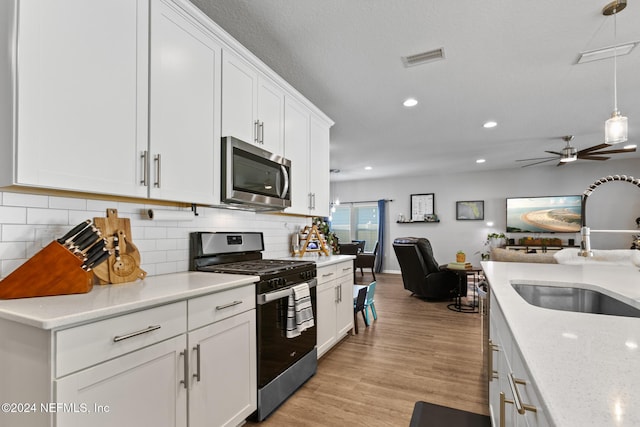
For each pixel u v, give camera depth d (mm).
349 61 2703
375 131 4559
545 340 755
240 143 2191
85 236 1451
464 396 2225
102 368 1144
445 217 7949
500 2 1987
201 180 1958
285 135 2861
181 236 2184
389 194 8625
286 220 3438
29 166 1207
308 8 2064
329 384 2412
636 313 1276
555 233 6875
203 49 1991
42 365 1032
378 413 2029
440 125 4305
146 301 1275
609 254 2732
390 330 3701
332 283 3025
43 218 1499
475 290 4879
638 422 426
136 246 1860
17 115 1181
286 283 2199
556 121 4133
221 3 2018
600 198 6566
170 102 1767
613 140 2332
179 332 1442
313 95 3363
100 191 1436
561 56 2586
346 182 9180
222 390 1672
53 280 1335
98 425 1127
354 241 8578
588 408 463
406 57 2635
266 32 2316
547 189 7008
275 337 2092
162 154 1717
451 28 2248
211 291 1598
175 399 1416
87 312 1086
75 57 1353
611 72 2836
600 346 715
